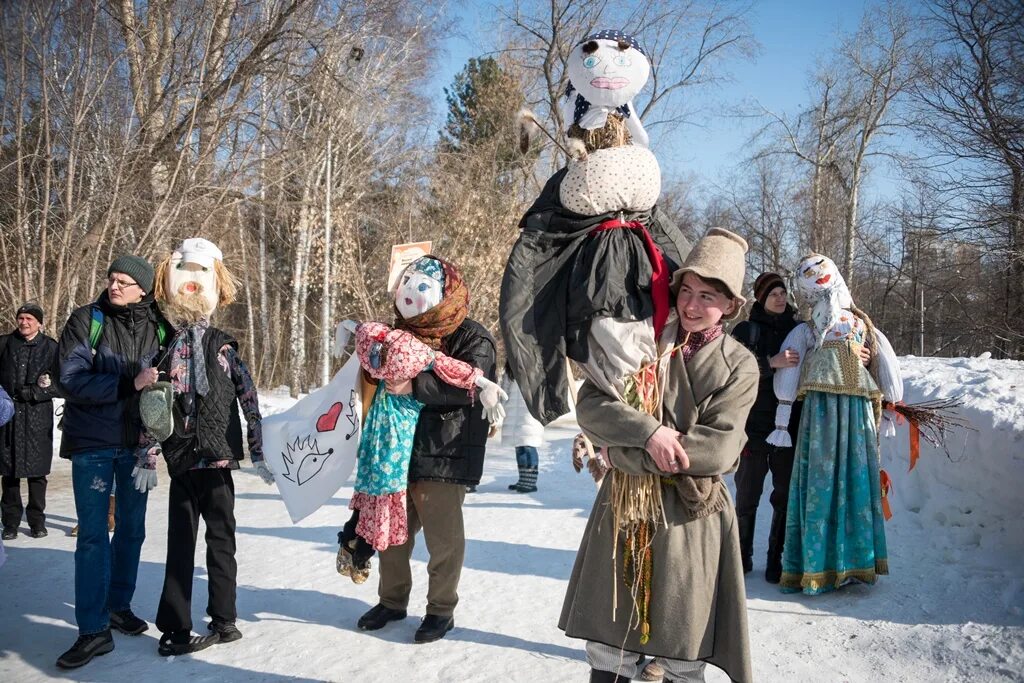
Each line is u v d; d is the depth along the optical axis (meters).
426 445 4.11
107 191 15.91
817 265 4.76
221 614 4.16
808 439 4.71
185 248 4.16
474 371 4.03
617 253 2.88
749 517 5.11
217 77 17.05
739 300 2.79
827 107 31.86
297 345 23.19
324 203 22.12
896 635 3.93
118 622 4.33
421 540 5.93
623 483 2.80
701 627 2.75
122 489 4.30
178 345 4.07
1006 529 4.60
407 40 22.39
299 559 5.60
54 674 3.80
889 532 5.37
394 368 3.97
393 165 24.30
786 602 4.54
